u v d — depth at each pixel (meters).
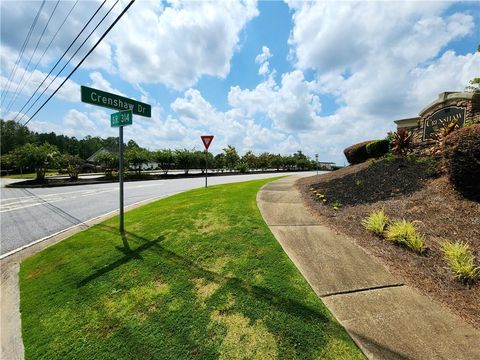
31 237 5.64
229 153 37.41
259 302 2.60
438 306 2.60
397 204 5.29
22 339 2.38
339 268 3.28
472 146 4.54
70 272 3.50
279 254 3.61
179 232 4.55
